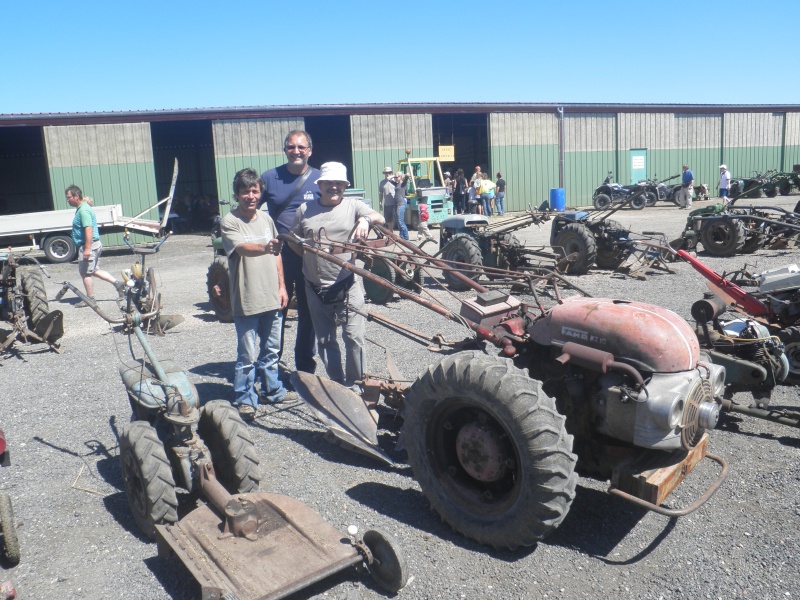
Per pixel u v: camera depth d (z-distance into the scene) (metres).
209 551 3.02
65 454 4.71
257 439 4.81
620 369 3.20
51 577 3.27
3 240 16.75
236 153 22.97
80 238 9.32
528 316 3.96
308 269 5.00
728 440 4.55
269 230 5.10
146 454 3.37
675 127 31.20
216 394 5.74
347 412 4.54
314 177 5.59
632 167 30.44
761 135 33.50
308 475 4.23
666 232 16.77
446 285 10.55
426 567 3.22
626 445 3.42
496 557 3.30
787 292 5.41
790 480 3.95
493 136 27.22
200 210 27.09
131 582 3.21
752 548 3.29
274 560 2.96
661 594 2.98
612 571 3.16
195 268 14.25
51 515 3.88
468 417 3.50
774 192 27.73
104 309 9.89
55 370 6.76
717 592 2.97
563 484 3.04
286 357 6.71
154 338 7.88
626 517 3.63
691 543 3.36
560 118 28.33
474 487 3.50
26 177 30.64
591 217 11.30
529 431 3.06
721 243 12.14
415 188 21.00
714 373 3.40
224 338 7.74
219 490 3.33
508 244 10.39
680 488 3.91
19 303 7.50
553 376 3.62
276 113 23.30
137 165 21.61
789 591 2.95
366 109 24.58
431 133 26.08
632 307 3.50
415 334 4.34
